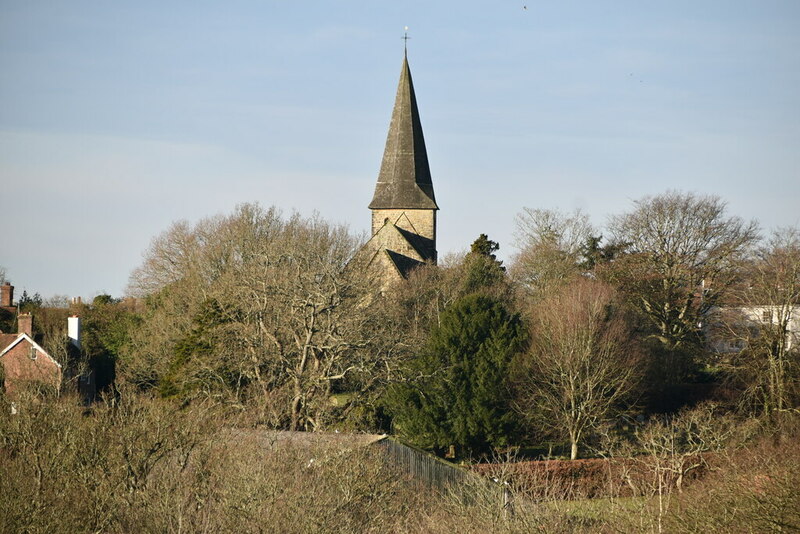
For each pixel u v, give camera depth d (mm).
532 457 66750
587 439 68500
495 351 68000
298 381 54406
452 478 43469
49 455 33438
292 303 57375
